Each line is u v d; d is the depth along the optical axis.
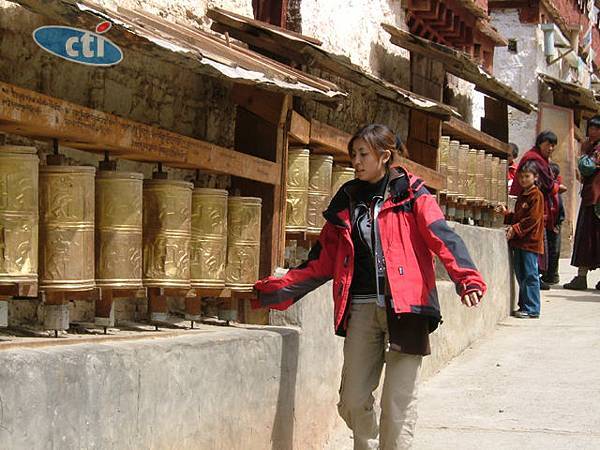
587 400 7.25
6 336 4.07
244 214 5.26
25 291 3.87
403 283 4.73
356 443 5.05
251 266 5.28
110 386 3.75
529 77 20.20
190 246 5.02
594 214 12.76
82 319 4.87
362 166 4.84
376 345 4.95
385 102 9.84
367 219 4.84
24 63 4.53
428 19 11.02
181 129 5.81
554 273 13.37
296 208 6.36
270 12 7.51
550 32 20.58
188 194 4.82
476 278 4.66
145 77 5.45
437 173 9.70
